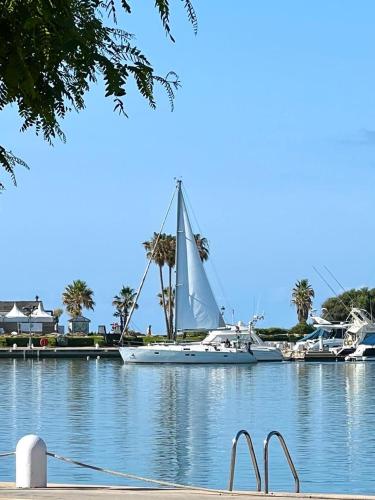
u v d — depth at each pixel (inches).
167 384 3909.9
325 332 6318.9
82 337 6432.1
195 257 5196.9
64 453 1828.2
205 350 5123.0
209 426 2356.1
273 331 7352.4
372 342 5890.8
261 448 1894.7
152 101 283.1
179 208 5216.5
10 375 4466.0
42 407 2876.5
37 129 297.6
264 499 728.3
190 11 266.8
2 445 1934.1
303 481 1476.4
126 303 7672.2
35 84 278.4
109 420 2497.5
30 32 260.4
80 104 290.2
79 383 3956.7
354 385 3858.3
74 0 271.7
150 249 7022.6
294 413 2701.8
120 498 689.6
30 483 782.5
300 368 5068.9
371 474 1542.8
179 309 5201.8
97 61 268.2
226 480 1487.5
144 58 280.5
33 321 7199.8
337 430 2236.7
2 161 309.1
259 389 3659.0
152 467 1644.9
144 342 6323.8
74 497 684.7
